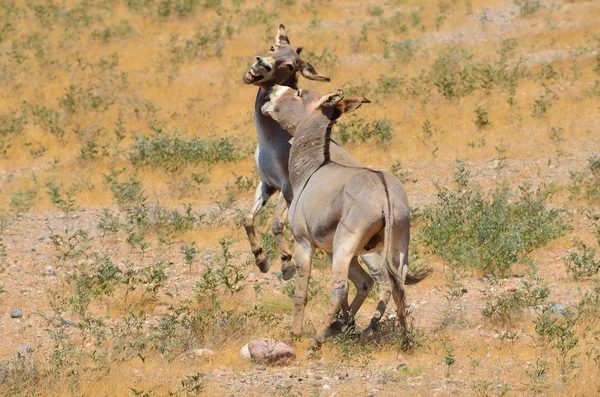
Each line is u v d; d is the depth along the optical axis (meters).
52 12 112.38
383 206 28.61
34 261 44.50
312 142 31.91
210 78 88.25
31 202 56.81
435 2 117.81
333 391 27.48
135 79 87.81
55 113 75.94
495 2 116.88
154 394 27.12
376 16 113.38
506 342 31.58
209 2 115.25
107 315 35.81
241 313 34.25
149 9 113.75
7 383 27.64
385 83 79.38
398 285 28.80
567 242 45.31
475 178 58.88
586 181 55.91
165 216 50.03
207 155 63.91
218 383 28.36
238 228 49.31
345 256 28.98
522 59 90.62
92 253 44.50
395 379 28.22
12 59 94.19
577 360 29.67
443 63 84.94
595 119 69.88
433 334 32.78
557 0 116.25
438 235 43.94
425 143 65.81
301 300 31.88
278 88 33.16
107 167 64.25
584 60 87.19
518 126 69.12
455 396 26.78
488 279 39.84
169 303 37.62
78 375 28.30
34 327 35.00
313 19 110.81
